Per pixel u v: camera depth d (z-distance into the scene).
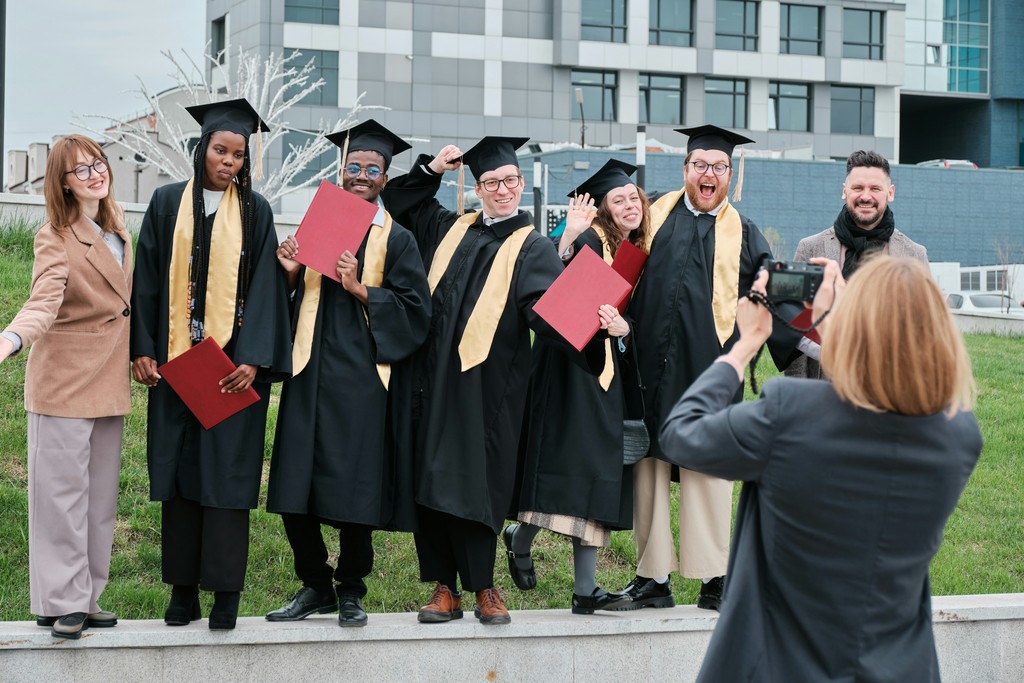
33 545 4.36
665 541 5.07
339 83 44.19
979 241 43.59
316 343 4.59
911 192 43.12
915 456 2.70
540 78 46.81
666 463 5.09
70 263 4.33
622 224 5.14
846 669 2.74
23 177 43.16
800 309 3.71
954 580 6.35
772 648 2.81
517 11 46.53
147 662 4.39
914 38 55.66
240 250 4.50
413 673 4.62
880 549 2.72
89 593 4.38
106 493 4.53
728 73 48.56
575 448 4.88
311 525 4.77
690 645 4.89
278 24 43.56
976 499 7.65
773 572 2.82
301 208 39.75
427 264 5.02
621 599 5.06
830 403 2.76
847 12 50.00
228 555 4.39
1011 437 9.05
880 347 2.62
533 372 5.05
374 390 4.59
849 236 5.34
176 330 4.46
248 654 4.48
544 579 5.98
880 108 50.50
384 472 4.69
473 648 4.67
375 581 5.80
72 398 4.35
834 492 2.72
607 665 4.80
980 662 5.18
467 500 4.59
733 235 5.10
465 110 45.91
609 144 47.50
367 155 4.82
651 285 5.07
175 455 4.43
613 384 4.97
